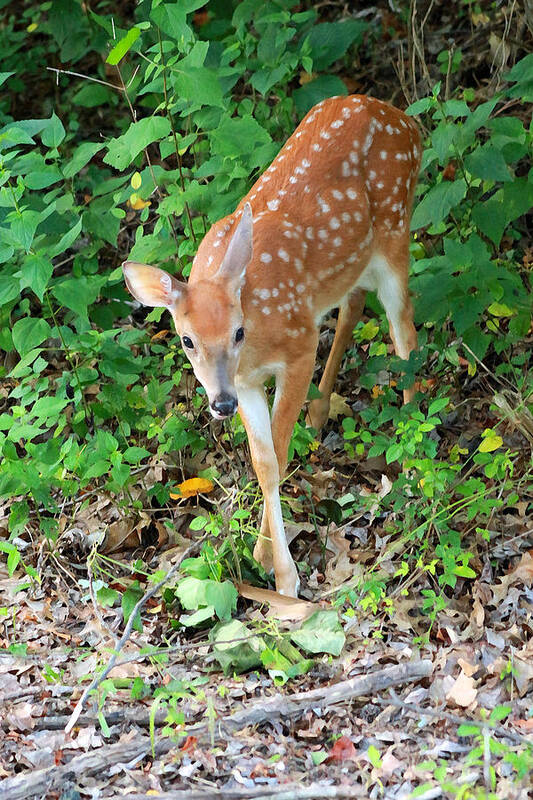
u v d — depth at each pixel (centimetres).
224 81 1005
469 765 627
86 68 1452
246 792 627
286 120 1102
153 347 1017
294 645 779
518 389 912
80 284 866
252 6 1059
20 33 1395
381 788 629
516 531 862
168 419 962
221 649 767
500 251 1123
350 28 1026
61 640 815
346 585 827
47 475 877
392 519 888
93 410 962
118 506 920
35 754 684
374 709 707
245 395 853
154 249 980
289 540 890
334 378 1008
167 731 675
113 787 654
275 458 845
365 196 923
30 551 916
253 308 833
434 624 780
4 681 760
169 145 952
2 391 1085
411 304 980
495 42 1213
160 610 834
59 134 907
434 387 1010
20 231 821
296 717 704
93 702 729
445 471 809
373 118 934
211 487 931
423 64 1157
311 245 887
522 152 937
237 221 855
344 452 984
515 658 722
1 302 854
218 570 811
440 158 877
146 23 870
